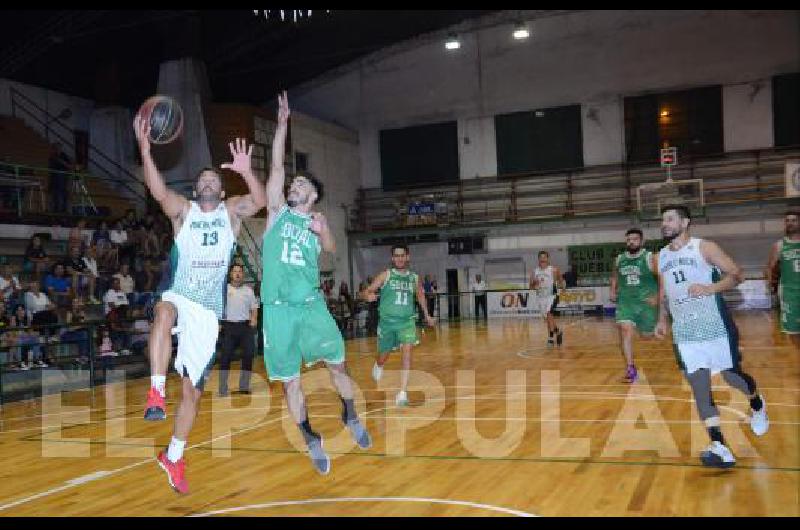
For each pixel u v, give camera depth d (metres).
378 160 28.11
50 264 14.26
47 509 4.78
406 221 26.92
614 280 9.84
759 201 23.17
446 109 27.25
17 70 19.19
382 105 27.95
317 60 26.88
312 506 4.62
